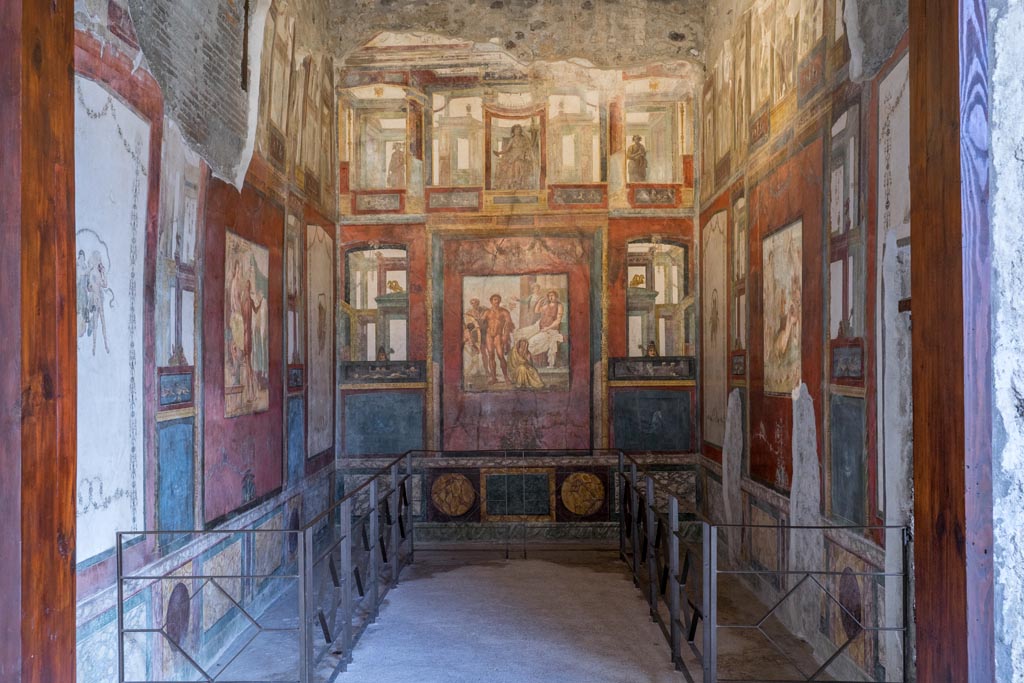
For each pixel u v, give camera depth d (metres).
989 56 1.39
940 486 1.50
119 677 3.57
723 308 7.45
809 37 5.26
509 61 8.59
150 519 4.05
